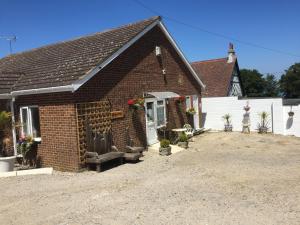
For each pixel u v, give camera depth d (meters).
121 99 15.68
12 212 8.64
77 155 12.95
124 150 15.66
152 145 17.92
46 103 13.75
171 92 19.30
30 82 14.91
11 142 14.85
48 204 9.08
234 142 19.27
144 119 17.34
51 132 13.71
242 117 23.80
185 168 12.86
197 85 23.75
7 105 14.98
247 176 11.25
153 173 12.23
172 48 20.42
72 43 19.22
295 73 51.25
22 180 11.95
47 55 18.84
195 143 19.38
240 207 8.20
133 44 16.70
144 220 7.57
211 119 25.23
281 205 8.26
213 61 34.97
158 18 18.27
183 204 8.55
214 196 9.15
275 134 22.02
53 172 13.19
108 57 14.48
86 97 13.56
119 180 11.34
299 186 9.85
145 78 17.64
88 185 10.86
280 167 12.52
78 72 13.73
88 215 8.05
